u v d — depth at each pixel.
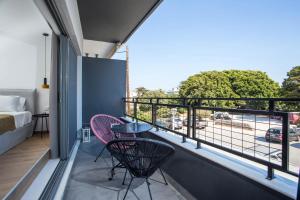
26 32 3.76
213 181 1.67
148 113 3.68
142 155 1.87
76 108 4.30
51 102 2.74
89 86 5.15
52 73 2.73
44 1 1.81
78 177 2.47
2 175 1.92
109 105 5.34
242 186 1.39
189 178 2.01
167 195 2.06
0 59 3.99
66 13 2.08
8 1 2.56
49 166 2.50
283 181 1.27
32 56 4.24
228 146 1.71
